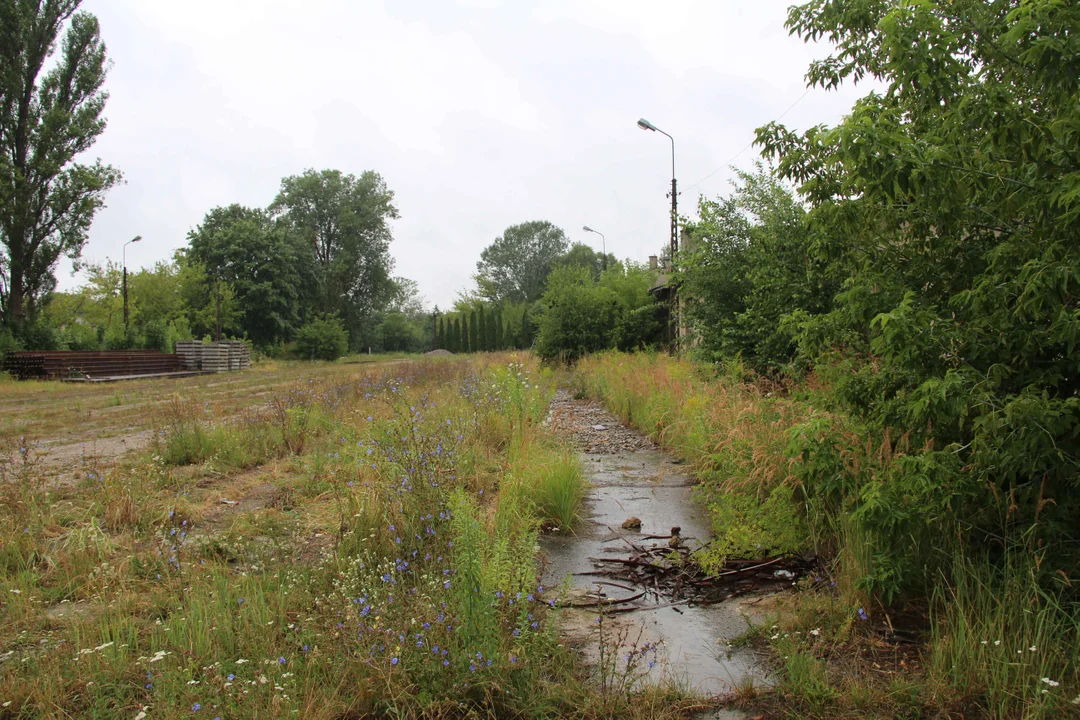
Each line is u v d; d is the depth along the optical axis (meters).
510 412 10.41
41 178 32.72
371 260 76.19
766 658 3.76
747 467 5.94
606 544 5.83
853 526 4.59
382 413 10.80
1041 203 3.63
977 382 3.70
